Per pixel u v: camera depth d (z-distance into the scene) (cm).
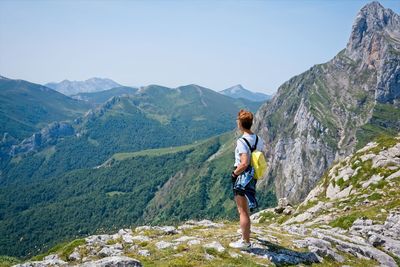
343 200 3947
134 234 1759
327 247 1611
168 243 1495
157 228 1861
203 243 1462
